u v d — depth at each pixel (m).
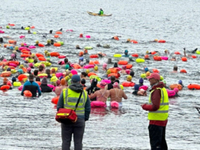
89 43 90.75
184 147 23.73
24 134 25.89
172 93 43.81
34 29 112.69
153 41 101.06
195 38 111.44
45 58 69.62
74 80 19.38
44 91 43.66
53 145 23.27
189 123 31.27
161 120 20.11
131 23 142.12
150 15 175.12
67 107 19.19
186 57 78.19
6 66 56.78
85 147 23.12
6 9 175.50
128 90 47.31
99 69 61.91
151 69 64.25
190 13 190.12
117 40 98.94
